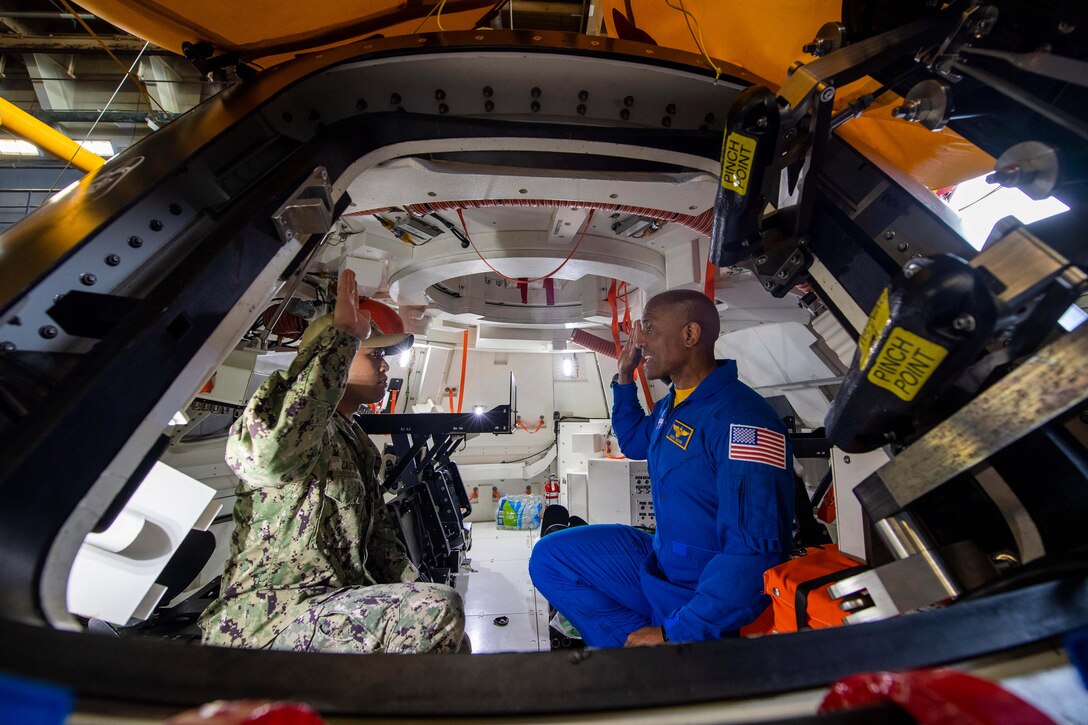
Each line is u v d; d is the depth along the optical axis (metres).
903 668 0.51
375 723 0.45
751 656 0.54
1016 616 0.56
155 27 1.41
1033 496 0.80
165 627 2.38
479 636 3.23
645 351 1.96
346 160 1.46
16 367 0.73
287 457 1.47
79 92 4.66
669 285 3.20
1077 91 0.91
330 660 0.51
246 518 1.70
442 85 1.57
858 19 1.15
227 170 1.18
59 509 0.68
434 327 5.28
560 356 6.95
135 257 0.95
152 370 0.83
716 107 1.70
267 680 0.47
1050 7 0.87
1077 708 0.45
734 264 1.42
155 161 1.08
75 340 0.81
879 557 1.17
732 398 1.65
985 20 0.92
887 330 0.69
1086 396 0.58
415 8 1.62
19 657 0.43
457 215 2.82
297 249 1.28
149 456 0.85
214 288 0.98
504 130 1.61
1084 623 0.54
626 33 2.02
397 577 2.06
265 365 3.43
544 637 3.21
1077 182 0.87
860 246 1.23
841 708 0.39
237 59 1.46
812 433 2.65
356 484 1.84
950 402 0.83
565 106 1.65
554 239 3.05
